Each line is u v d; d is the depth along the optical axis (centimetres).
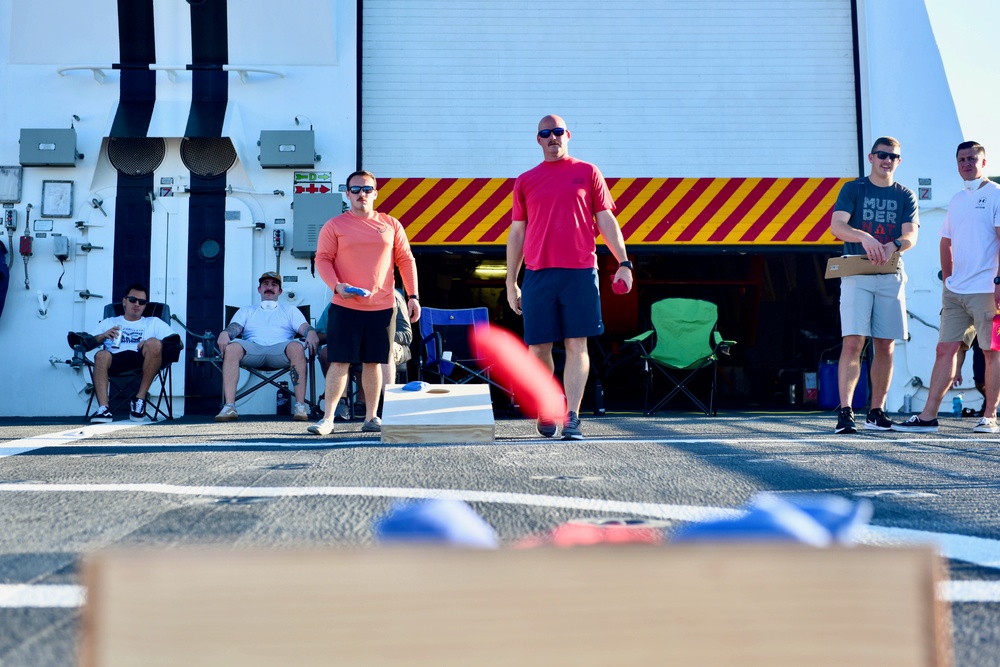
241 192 2072
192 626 110
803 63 2200
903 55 2195
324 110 2111
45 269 2039
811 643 113
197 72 2105
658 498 609
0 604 342
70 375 2023
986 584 372
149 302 1855
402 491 643
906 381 2097
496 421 1708
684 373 2642
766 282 2605
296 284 2052
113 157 2062
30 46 2081
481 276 2577
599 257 2419
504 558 112
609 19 2192
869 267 1270
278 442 1148
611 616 111
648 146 2169
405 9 2177
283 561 110
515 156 2156
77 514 559
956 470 794
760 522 133
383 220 1321
